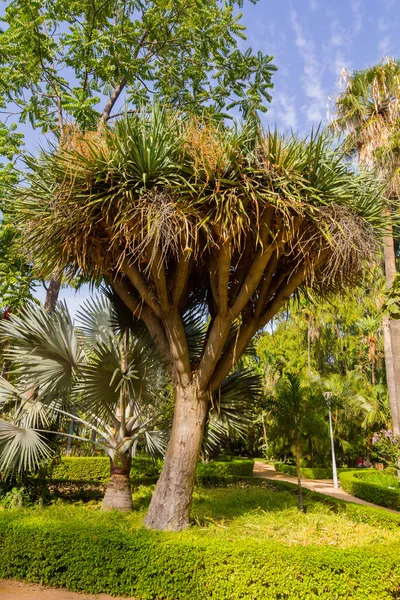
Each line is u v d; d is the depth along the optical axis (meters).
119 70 9.35
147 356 5.59
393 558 3.88
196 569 3.83
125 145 4.51
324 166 4.77
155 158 4.38
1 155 8.87
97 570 4.04
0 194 7.59
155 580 3.88
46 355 5.98
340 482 13.80
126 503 6.02
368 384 19.38
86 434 9.04
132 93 9.48
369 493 10.91
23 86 9.61
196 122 4.84
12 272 8.09
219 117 9.32
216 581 3.76
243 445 24.14
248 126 4.88
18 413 6.16
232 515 5.69
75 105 8.38
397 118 11.12
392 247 11.31
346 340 19.81
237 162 4.39
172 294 5.22
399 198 9.57
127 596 3.94
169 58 10.70
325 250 4.97
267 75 10.55
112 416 6.26
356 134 11.79
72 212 4.55
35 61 9.40
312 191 4.55
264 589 3.68
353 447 17.84
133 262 5.02
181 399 5.14
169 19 10.29
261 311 5.52
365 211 5.20
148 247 4.66
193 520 5.14
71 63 9.67
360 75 12.03
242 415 6.55
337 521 5.75
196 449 4.98
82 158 4.41
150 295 5.21
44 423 6.42
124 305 6.32
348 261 4.91
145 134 4.63
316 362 20.14
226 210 4.18
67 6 9.63
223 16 10.42
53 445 6.67
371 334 19.44
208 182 4.43
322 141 4.92
